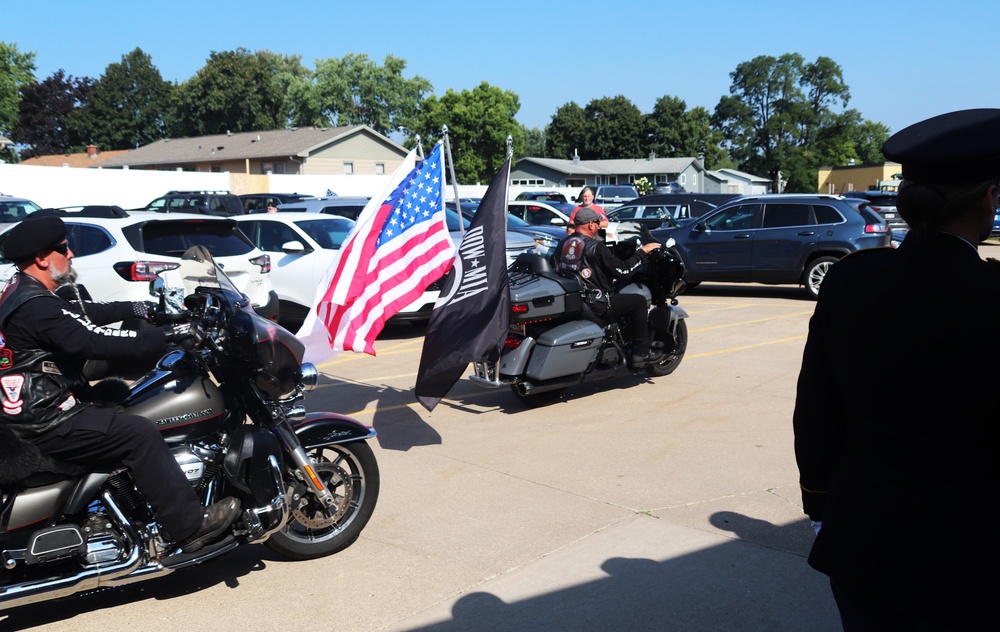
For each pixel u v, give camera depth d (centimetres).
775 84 8856
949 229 194
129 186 3331
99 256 962
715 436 648
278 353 400
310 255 1130
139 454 361
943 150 186
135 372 414
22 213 2000
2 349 344
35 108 7544
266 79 7131
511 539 466
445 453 620
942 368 181
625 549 448
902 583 183
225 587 419
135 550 368
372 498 460
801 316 1248
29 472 347
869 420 196
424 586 414
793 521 480
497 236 610
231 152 4850
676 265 797
